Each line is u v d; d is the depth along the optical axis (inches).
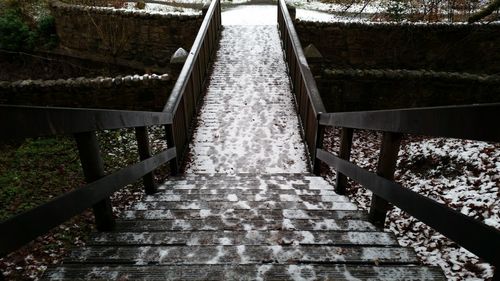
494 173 162.4
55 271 64.0
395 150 79.5
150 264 69.9
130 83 261.6
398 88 262.8
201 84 271.0
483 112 39.2
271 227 93.0
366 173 88.7
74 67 419.2
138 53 380.2
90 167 77.5
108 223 87.9
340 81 264.5
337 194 130.6
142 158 121.4
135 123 103.4
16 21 431.8
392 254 72.1
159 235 84.2
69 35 408.5
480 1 410.3
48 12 466.0
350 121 103.2
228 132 227.1
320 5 515.8
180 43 363.3
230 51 343.6
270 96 269.3
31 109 51.0
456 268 116.0
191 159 201.3
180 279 62.2
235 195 129.2
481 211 142.0
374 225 92.3
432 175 187.3
